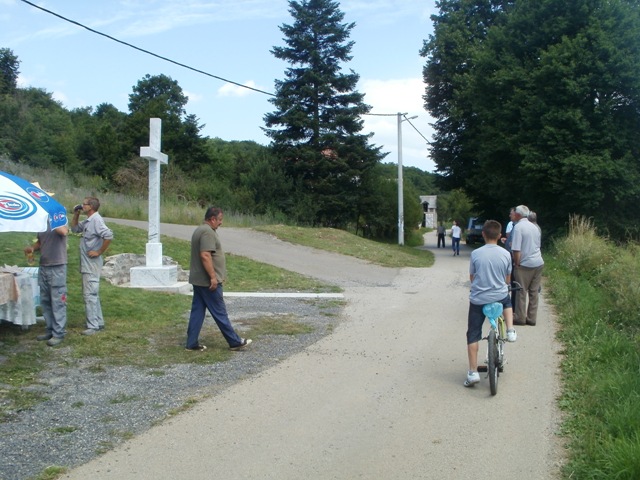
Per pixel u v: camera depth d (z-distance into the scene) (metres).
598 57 26.81
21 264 11.66
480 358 7.81
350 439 5.15
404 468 4.60
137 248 16.17
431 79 40.31
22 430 5.30
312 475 4.49
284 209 43.25
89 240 8.63
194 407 5.93
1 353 7.54
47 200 7.99
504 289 6.50
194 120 59.38
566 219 29.44
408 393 6.37
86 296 8.68
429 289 14.36
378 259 21.22
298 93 45.66
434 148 41.78
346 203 45.44
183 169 55.25
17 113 51.56
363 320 10.37
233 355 7.92
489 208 42.41
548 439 5.11
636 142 27.48
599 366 6.95
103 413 5.75
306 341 8.76
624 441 4.48
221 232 23.70
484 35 38.47
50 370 7.08
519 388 6.51
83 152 53.84
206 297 8.08
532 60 29.41
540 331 9.29
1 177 7.70
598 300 10.73
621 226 28.20
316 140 45.09
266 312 11.04
